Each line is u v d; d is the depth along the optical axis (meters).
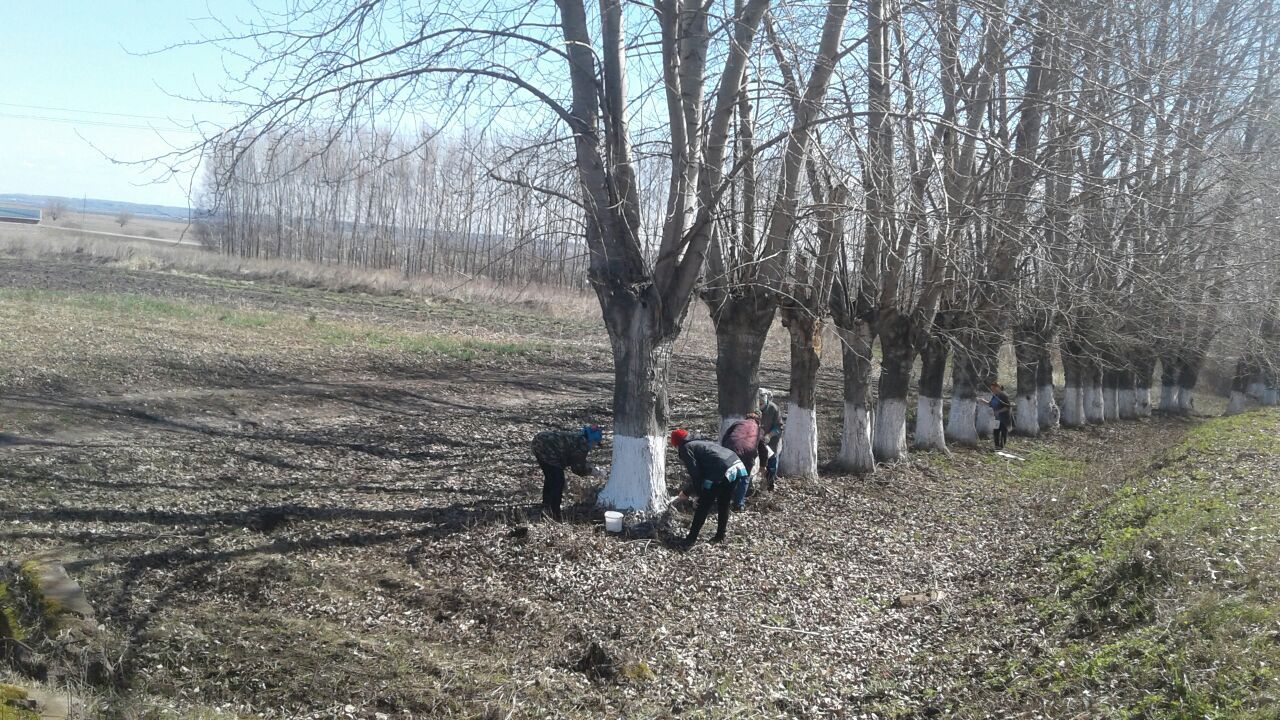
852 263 15.51
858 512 13.34
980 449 21.72
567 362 28.45
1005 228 12.64
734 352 13.27
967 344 19.84
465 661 7.30
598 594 8.80
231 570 8.72
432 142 11.05
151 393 15.99
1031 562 10.96
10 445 11.80
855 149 10.74
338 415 17.17
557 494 10.77
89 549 8.80
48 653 6.56
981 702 6.99
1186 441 19.36
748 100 11.02
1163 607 7.48
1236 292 22.08
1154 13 15.72
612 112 10.25
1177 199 17.41
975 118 14.20
